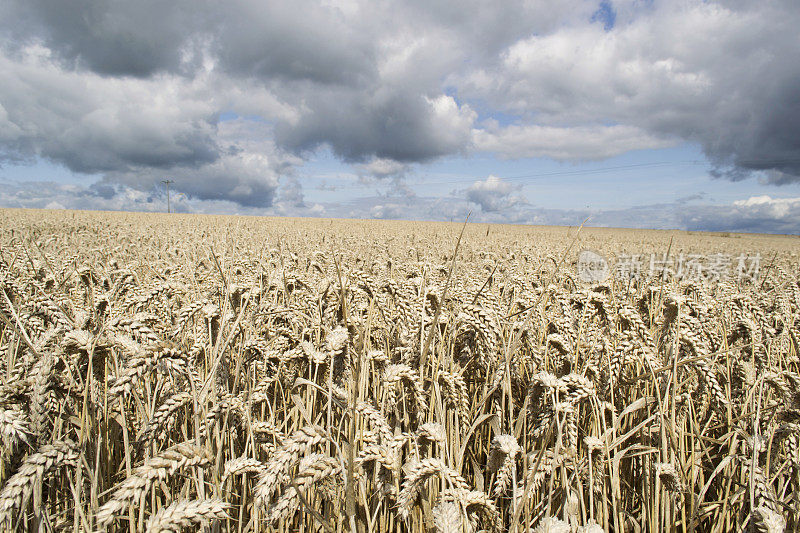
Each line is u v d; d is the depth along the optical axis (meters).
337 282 3.30
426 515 1.87
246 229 17.89
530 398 2.21
